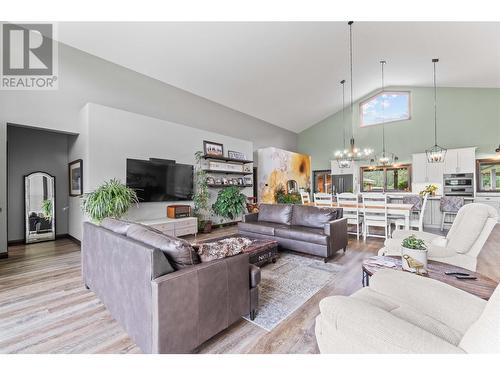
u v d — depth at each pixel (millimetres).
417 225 4168
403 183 7676
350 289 2383
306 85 6648
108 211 3498
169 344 1292
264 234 3764
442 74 6277
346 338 911
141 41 4043
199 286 1433
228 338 1626
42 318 1880
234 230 5758
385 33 4543
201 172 5574
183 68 4953
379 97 8094
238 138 7359
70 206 4727
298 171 9023
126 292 1533
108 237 1797
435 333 1007
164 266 1350
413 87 7512
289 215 4008
